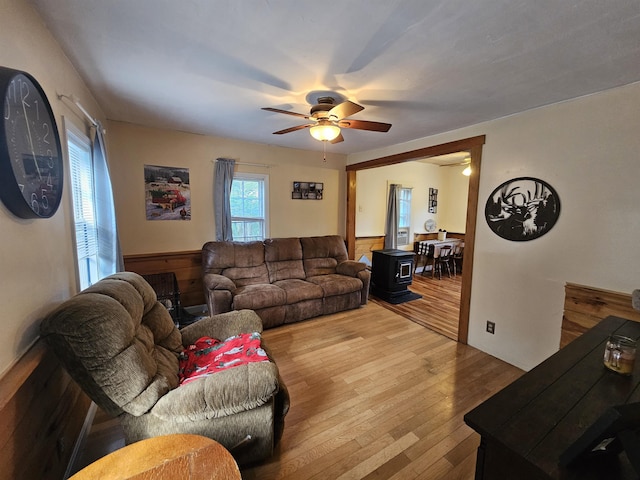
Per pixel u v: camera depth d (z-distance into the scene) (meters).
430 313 3.98
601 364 1.24
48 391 1.28
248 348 1.90
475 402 2.12
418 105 2.44
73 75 1.88
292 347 2.94
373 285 4.93
